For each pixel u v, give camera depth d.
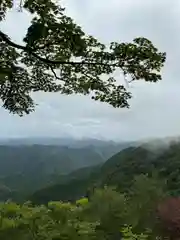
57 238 6.28
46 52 7.14
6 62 7.62
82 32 6.83
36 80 8.20
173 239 7.27
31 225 6.61
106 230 7.48
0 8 6.77
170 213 7.57
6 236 6.14
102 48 6.93
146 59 6.64
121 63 6.79
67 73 7.67
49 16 6.68
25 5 6.66
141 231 7.26
